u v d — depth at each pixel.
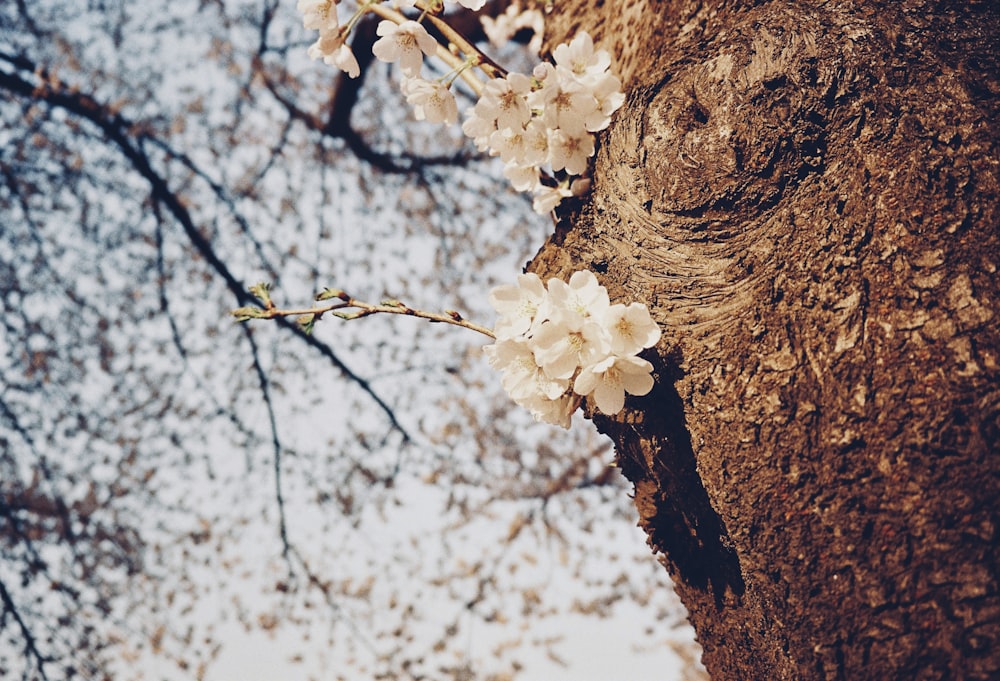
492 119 0.47
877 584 0.37
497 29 0.94
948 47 0.42
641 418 0.44
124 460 2.01
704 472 0.41
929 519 0.37
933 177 0.40
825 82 0.43
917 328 0.38
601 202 0.47
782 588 0.39
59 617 1.93
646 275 0.44
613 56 0.58
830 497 0.39
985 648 0.35
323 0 0.49
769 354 0.41
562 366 0.43
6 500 1.93
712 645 0.45
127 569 2.01
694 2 0.50
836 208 0.41
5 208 1.92
